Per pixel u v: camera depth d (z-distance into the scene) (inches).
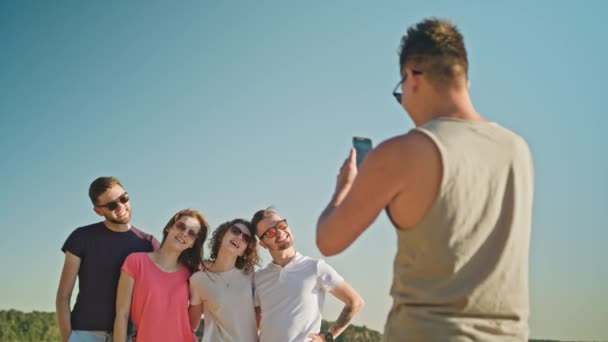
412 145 61.8
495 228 62.2
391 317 67.3
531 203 66.4
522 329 62.5
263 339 180.1
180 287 178.7
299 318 178.2
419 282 62.8
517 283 62.2
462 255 60.3
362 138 75.6
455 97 67.0
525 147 67.4
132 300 173.8
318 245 69.0
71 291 176.7
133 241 185.3
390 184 62.4
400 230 64.8
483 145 63.6
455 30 68.5
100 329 174.6
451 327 59.9
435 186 60.8
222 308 178.7
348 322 184.2
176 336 174.1
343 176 73.4
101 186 179.9
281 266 185.9
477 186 61.7
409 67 68.9
